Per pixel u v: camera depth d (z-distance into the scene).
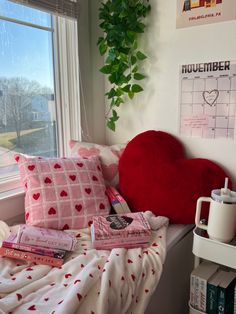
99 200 1.32
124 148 1.57
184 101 1.46
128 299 0.89
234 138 1.35
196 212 1.17
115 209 1.35
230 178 1.39
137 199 1.40
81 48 1.63
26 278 0.88
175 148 1.45
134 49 1.55
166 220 1.29
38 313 0.75
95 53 1.71
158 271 1.01
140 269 0.97
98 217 1.21
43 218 1.19
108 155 1.54
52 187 1.25
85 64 1.67
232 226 1.06
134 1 1.49
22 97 1.47
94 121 1.77
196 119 1.44
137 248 1.09
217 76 1.34
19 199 1.35
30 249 1.01
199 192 1.30
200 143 1.45
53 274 0.91
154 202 1.36
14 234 1.09
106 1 1.62
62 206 1.23
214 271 1.23
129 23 1.47
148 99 1.58
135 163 1.42
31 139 1.55
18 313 0.75
